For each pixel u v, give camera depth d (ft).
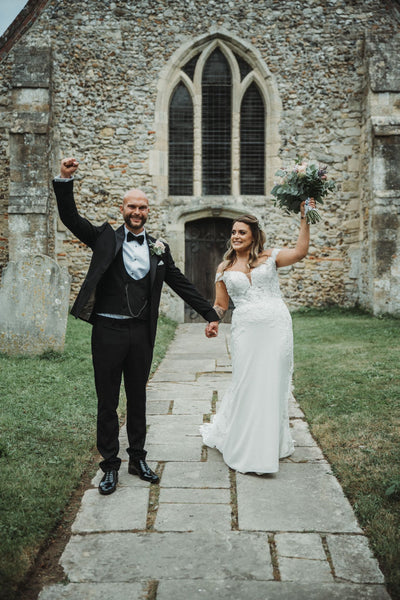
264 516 8.64
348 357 20.70
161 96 35.70
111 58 35.40
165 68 35.55
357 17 35.50
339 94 35.94
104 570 7.15
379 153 33.04
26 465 10.29
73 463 10.56
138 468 10.21
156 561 7.36
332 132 36.17
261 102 37.01
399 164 33.06
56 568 7.25
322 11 35.60
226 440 10.87
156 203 36.42
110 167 35.91
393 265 33.32
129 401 10.21
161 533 8.12
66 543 7.89
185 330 33.37
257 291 10.78
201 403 15.57
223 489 9.71
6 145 35.70
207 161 37.22
